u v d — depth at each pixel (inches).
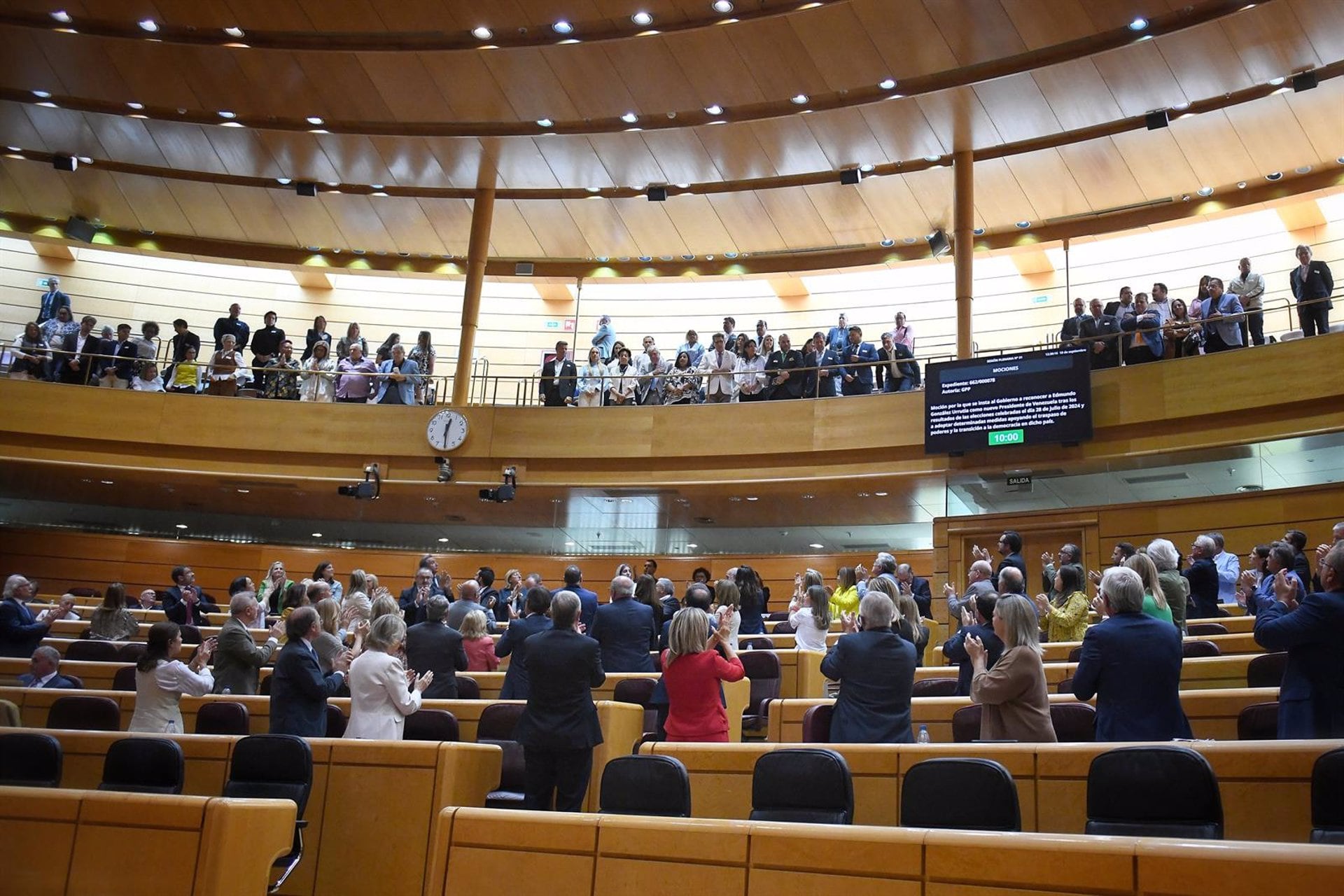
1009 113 595.2
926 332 744.3
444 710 272.5
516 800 245.6
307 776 223.9
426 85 625.9
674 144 652.7
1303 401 487.8
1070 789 189.5
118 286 815.1
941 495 597.0
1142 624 198.8
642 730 285.7
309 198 736.3
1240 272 538.0
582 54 591.5
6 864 191.8
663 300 806.5
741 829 163.9
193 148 700.7
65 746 246.8
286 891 237.1
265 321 690.8
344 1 576.7
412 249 777.6
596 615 327.6
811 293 781.3
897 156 644.1
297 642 256.4
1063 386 538.9
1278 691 231.0
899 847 152.4
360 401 660.7
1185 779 155.1
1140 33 535.5
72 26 613.3
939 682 275.0
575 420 636.1
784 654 346.6
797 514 656.4
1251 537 492.1
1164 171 625.3
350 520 730.2
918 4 534.3
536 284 820.0
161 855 187.2
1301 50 530.9
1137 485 527.5
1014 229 689.6
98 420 647.8
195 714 300.0
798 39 565.0
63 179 737.6
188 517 734.5
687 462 617.0
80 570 716.0
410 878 232.2
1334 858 125.3
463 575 721.6
